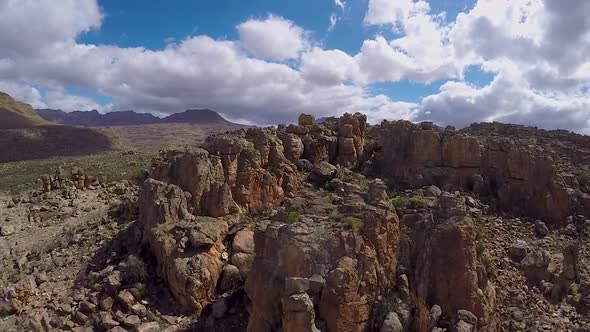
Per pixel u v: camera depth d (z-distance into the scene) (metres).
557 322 23.12
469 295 20.34
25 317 24.92
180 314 24.72
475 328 19.50
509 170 35.16
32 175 61.44
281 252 19.95
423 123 40.50
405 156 38.81
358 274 19.69
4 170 69.56
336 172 38.03
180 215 29.50
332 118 48.31
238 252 27.89
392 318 19.03
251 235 29.19
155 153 72.25
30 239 35.34
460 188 34.94
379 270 20.48
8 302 25.95
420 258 21.61
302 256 19.45
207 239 26.95
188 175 31.80
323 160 40.75
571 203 33.62
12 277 29.08
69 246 32.53
